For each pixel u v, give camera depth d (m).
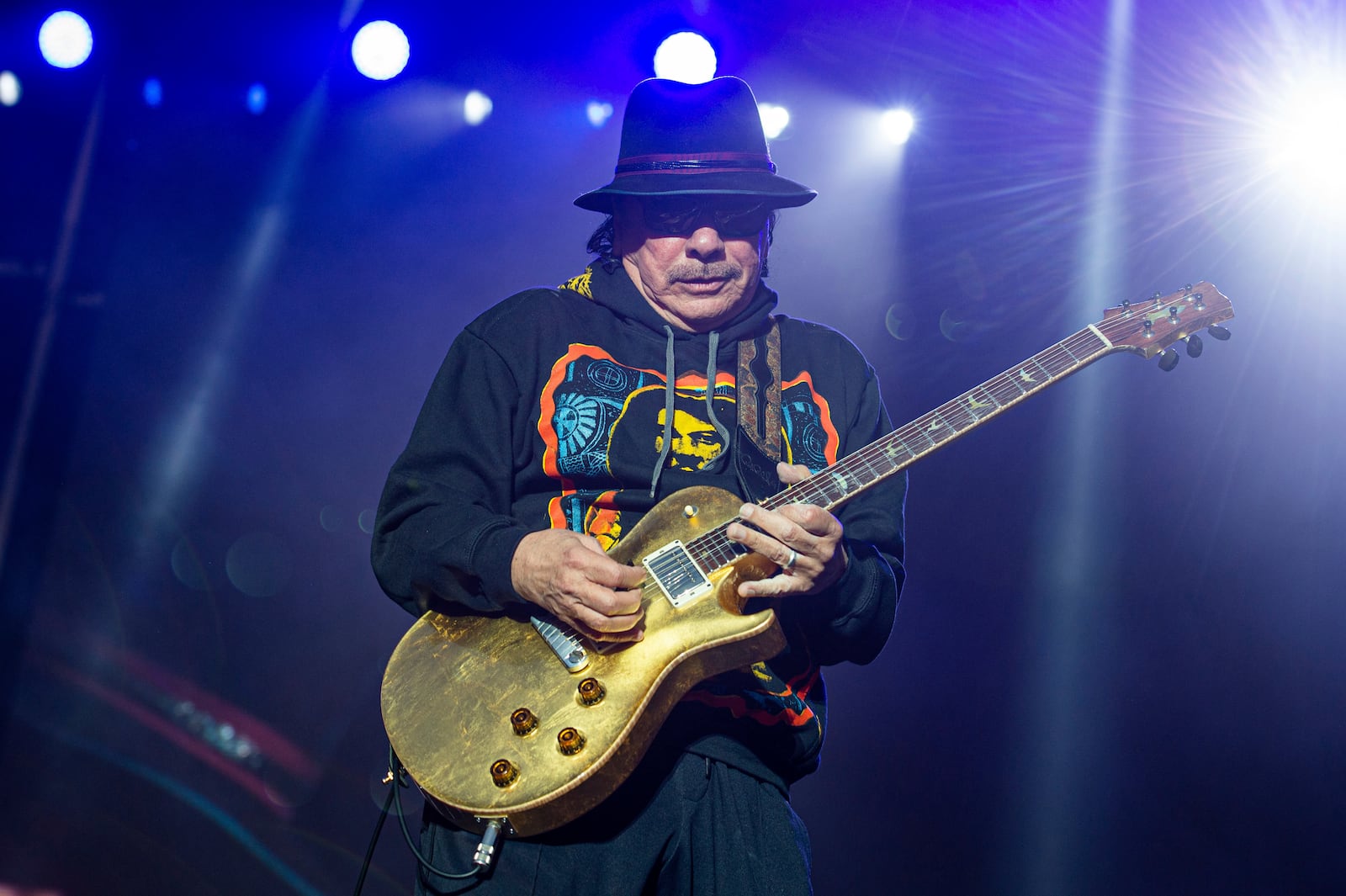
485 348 2.08
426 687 1.80
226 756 5.92
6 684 6.14
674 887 1.79
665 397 2.09
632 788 1.78
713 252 2.09
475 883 1.72
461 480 1.98
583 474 2.01
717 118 2.17
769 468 2.08
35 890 5.16
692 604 1.81
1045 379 2.11
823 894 5.08
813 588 1.79
